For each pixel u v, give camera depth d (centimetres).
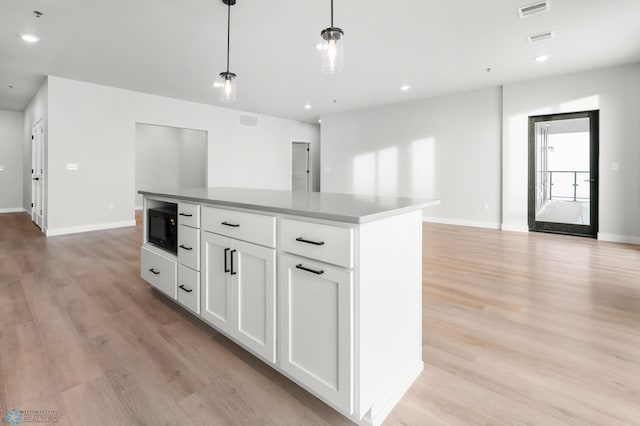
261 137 822
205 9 306
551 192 537
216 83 545
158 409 138
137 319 225
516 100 551
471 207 616
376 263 130
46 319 223
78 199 542
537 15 321
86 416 133
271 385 156
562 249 431
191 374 164
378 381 134
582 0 294
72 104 529
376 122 734
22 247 435
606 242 475
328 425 131
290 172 898
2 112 765
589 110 493
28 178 714
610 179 480
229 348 189
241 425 130
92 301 255
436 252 414
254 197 195
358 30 349
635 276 316
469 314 233
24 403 140
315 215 128
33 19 326
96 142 557
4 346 187
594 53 419
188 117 678
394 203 157
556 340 196
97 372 164
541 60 443
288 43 382
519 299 260
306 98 654
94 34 359
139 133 870
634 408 138
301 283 138
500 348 188
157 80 529
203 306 199
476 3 297
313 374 136
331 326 128
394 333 145
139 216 764
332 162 816
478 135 600
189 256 210
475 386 154
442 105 638
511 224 572
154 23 333
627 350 185
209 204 190
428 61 445
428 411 138
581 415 134
